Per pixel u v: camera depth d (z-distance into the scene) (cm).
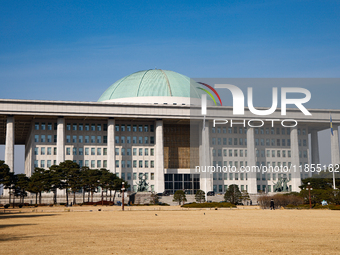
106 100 14562
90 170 10519
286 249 2592
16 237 3228
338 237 3200
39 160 12750
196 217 5478
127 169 13488
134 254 2419
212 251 2519
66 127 13175
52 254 2427
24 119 13138
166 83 14525
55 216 5909
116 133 13588
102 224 4425
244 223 4478
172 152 13825
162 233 3469
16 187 9888
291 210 7256
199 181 13350
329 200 8594
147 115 13162
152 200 10788
